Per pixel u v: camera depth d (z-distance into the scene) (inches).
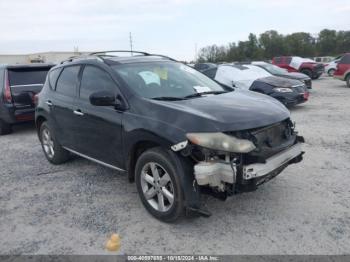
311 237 135.0
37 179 214.2
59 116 213.6
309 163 217.3
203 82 194.9
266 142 143.8
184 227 147.1
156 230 145.9
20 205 177.6
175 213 142.9
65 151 233.8
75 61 212.4
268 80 410.3
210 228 145.2
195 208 137.8
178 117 140.8
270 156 142.3
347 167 208.2
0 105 339.3
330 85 759.1
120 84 169.0
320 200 165.2
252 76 435.8
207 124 133.6
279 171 148.9
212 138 130.7
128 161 163.6
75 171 225.3
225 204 165.0
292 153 153.0
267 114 146.5
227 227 145.3
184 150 135.0
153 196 155.1
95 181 205.5
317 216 150.5
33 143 315.3
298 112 407.8
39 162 250.8
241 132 135.3
